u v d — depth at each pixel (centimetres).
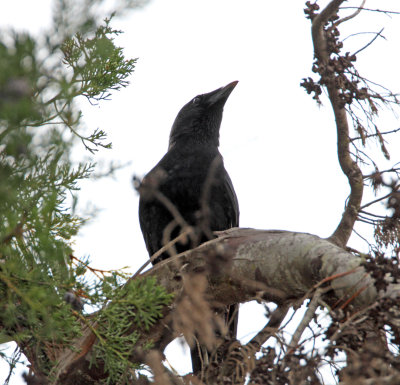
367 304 574
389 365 492
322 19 716
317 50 733
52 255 553
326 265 627
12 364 661
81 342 704
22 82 481
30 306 579
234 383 546
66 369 709
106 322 667
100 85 740
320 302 565
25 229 562
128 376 710
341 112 746
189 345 536
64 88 521
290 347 524
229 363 574
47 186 557
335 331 528
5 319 614
